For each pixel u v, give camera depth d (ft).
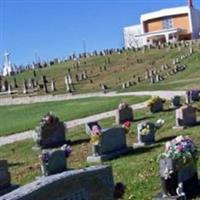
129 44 598.75
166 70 304.50
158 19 585.22
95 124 117.39
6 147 119.55
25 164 93.71
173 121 111.96
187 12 572.10
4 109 248.11
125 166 75.77
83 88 289.53
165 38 574.97
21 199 36.96
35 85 343.26
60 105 214.90
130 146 91.09
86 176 42.75
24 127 153.17
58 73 406.41
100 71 368.27
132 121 127.03
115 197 46.26
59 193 40.01
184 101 150.71
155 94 193.26
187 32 574.97
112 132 87.40
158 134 98.73
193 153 59.62
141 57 391.24
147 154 82.84
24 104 264.52
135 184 64.49
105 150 86.07
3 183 74.59
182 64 314.76
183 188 57.67
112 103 179.52
